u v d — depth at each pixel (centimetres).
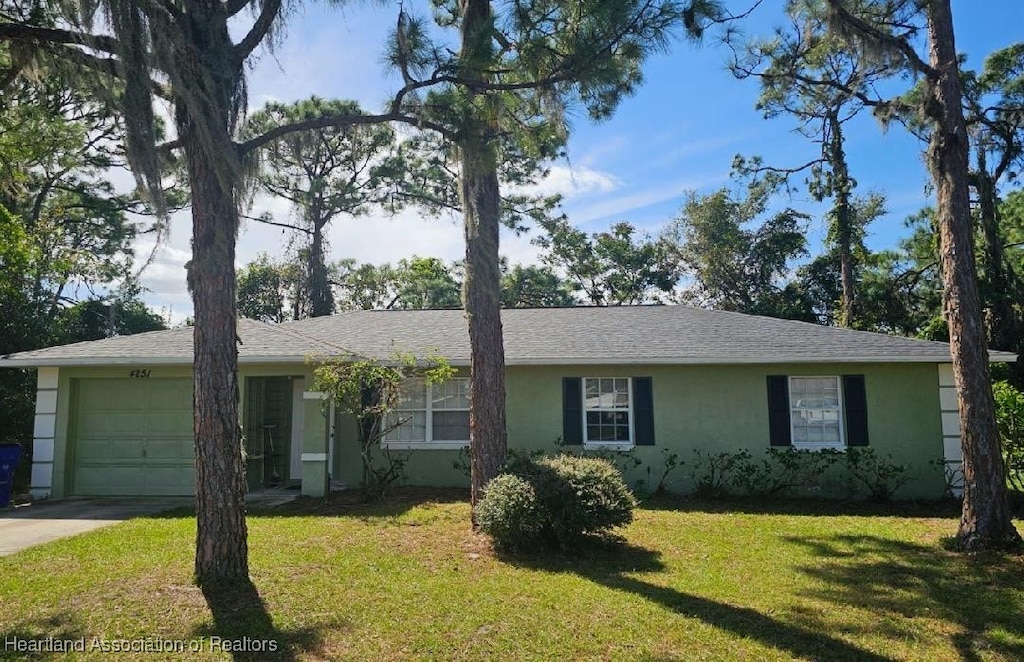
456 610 564
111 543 786
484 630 520
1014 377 1859
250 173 666
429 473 1353
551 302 3450
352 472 1368
